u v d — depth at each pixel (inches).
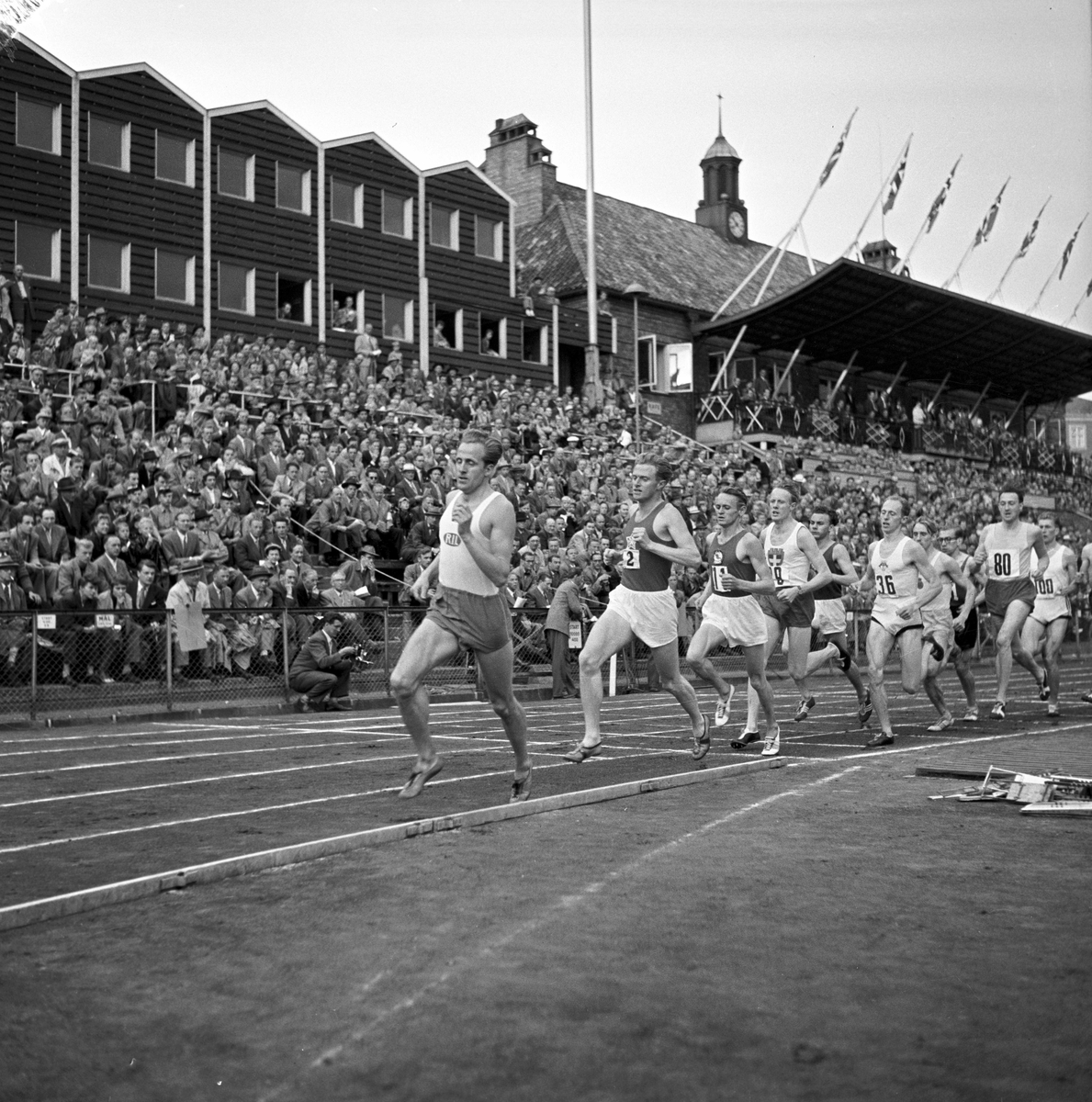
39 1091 127.5
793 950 174.6
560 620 719.1
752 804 299.7
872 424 1722.4
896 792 321.7
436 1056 135.1
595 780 335.0
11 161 1044.5
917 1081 128.3
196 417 797.9
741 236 1989.4
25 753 412.2
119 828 266.4
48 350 832.9
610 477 1098.7
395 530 826.2
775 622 495.2
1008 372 1918.1
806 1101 123.4
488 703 654.5
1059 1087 126.6
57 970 167.0
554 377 1478.8
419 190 1350.9
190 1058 135.7
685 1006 150.6
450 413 1068.5
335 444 856.3
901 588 449.1
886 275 1480.1
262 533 697.0
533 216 1715.1
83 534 645.9
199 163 1173.7
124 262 1118.4
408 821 272.1
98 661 559.5
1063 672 921.5
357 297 1299.2
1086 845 249.6
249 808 292.7
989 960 169.8
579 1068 131.6
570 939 179.3
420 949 174.9
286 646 628.7
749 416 1584.6
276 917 192.4
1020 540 544.4
